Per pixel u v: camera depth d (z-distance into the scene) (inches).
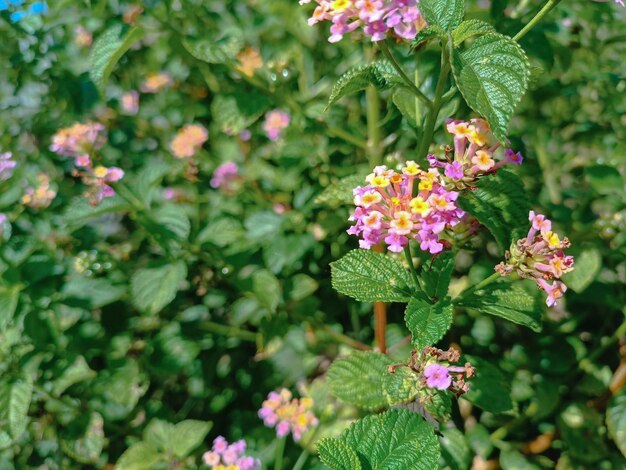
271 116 12.2
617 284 10.5
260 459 10.9
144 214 10.4
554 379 10.6
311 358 12.0
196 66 13.2
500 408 8.2
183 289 12.4
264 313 11.6
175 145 12.4
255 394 12.3
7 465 11.2
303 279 11.5
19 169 12.9
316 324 11.6
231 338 12.3
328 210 11.7
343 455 6.0
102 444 11.2
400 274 7.6
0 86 14.2
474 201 7.7
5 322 10.2
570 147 11.8
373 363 8.4
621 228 9.8
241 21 12.6
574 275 9.7
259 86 10.6
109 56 9.4
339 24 6.7
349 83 6.8
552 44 10.6
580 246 9.9
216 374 12.4
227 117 10.6
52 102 14.2
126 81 14.5
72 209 10.2
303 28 12.1
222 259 11.3
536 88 11.4
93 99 13.9
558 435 10.6
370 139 10.3
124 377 11.3
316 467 10.1
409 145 11.0
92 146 11.1
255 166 12.7
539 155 11.6
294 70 12.1
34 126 13.8
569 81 11.7
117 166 13.4
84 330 11.6
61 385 10.5
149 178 10.5
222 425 12.2
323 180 12.0
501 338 11.4
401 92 8.5
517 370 10.7
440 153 9.2
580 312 10.9
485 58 6.1
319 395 10.7
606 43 11.6
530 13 9.6
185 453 10.4
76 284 11.0
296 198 12.0
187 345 11.6
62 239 12.0
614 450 10.4
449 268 7.5
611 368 10.9
